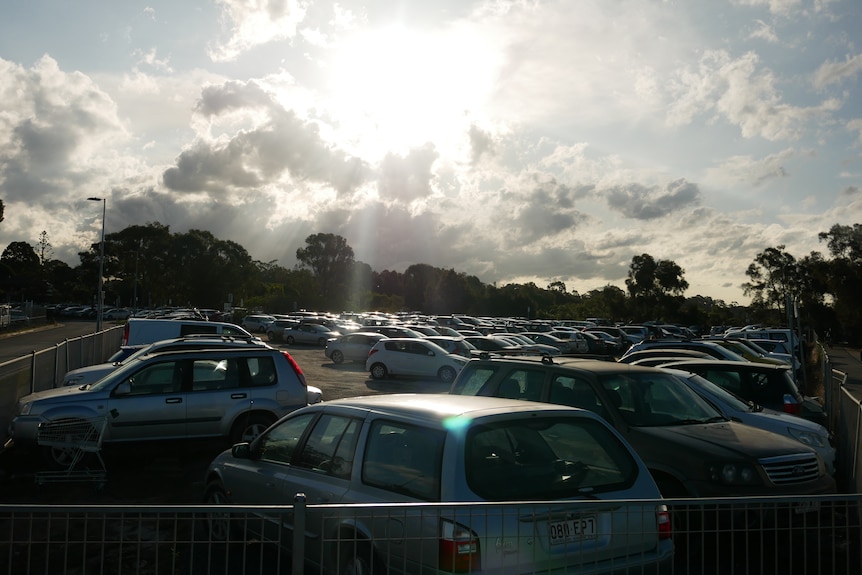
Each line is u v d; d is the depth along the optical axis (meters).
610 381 7.84
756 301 83.69
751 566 5.93
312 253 124.50
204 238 107.88
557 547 4.21
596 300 95.25
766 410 9.56
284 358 11.31
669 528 4.71
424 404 5.11
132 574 5.87
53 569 6.05
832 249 73.31
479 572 3.98
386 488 4.72
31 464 10.67
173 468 10.68
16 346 42.81
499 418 4.72
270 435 6.21
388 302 121.38
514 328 48.91
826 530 6.15
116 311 89.88
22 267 126.69
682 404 7.90
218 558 6.01
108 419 10.10
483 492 4.33
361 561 4.57
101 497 8.99
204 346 12.53
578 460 4.82
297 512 3.50
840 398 11.27
